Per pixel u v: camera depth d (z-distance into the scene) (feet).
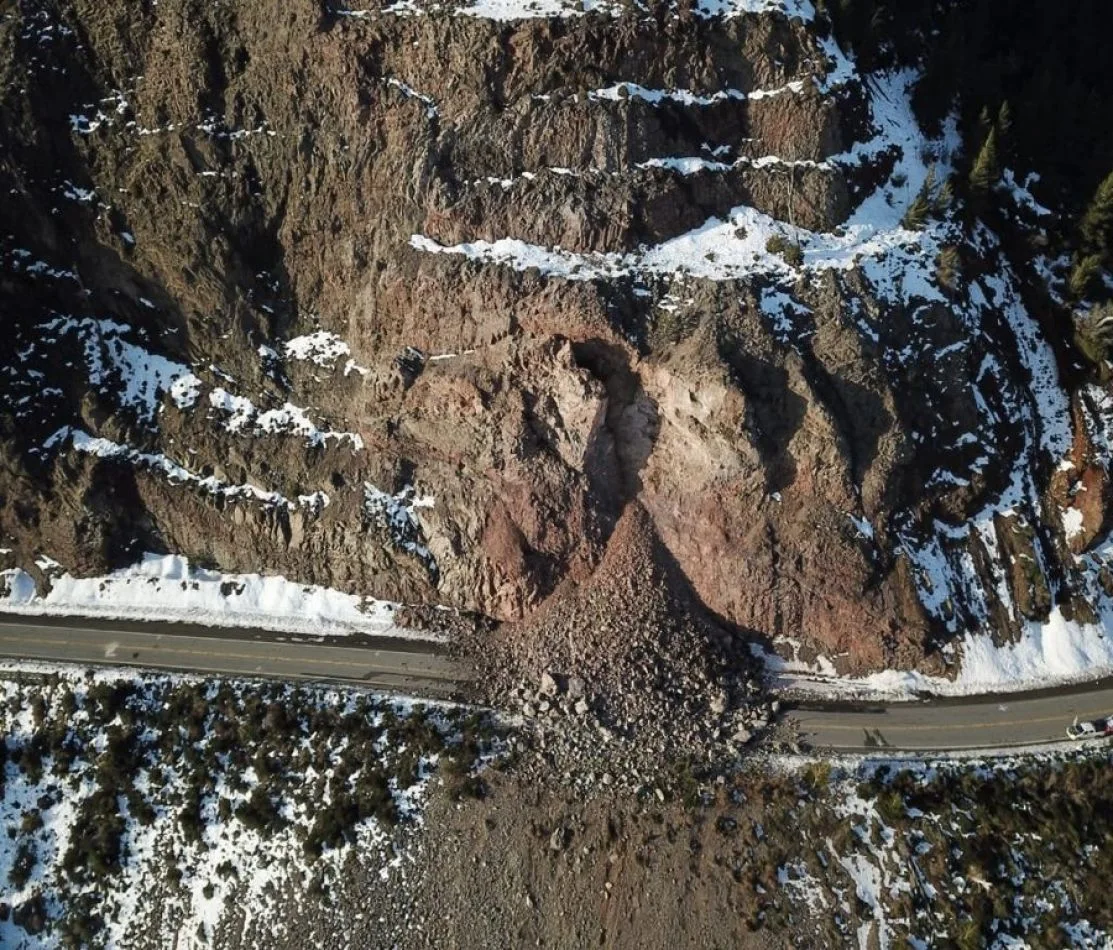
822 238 165.17
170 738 160.04
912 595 163.02
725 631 168.66
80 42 170.60
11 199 170.19
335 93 165.37
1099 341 173.37
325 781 155.22
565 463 165.68
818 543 162.91
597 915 142.92
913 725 158.81
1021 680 163.12
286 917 145.48
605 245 160.97
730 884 142.72
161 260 171.32
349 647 170.91
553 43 158.20
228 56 168.55
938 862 143.13
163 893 148.56
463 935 143.74
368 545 171.12
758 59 163.32
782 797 150.10
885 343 161.79
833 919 139.64
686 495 166.71
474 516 168.76
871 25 173.88
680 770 154.20
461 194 162.20
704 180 163.73
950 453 168.86
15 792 157.58
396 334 169.58
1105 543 172.65
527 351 159.22
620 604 166.20
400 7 161.99
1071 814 147.13
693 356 155.12
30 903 148.66
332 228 171.63
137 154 170.40
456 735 159.53
